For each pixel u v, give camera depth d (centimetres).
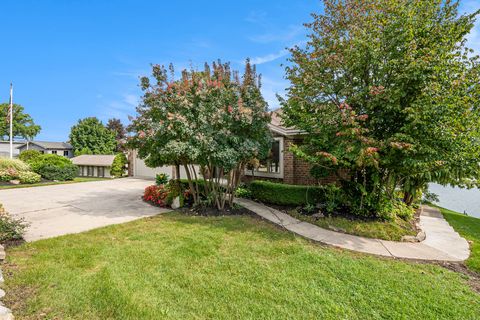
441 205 1277
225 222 616
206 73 697
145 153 702
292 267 382
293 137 993
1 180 1330
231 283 332
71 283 316
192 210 730
